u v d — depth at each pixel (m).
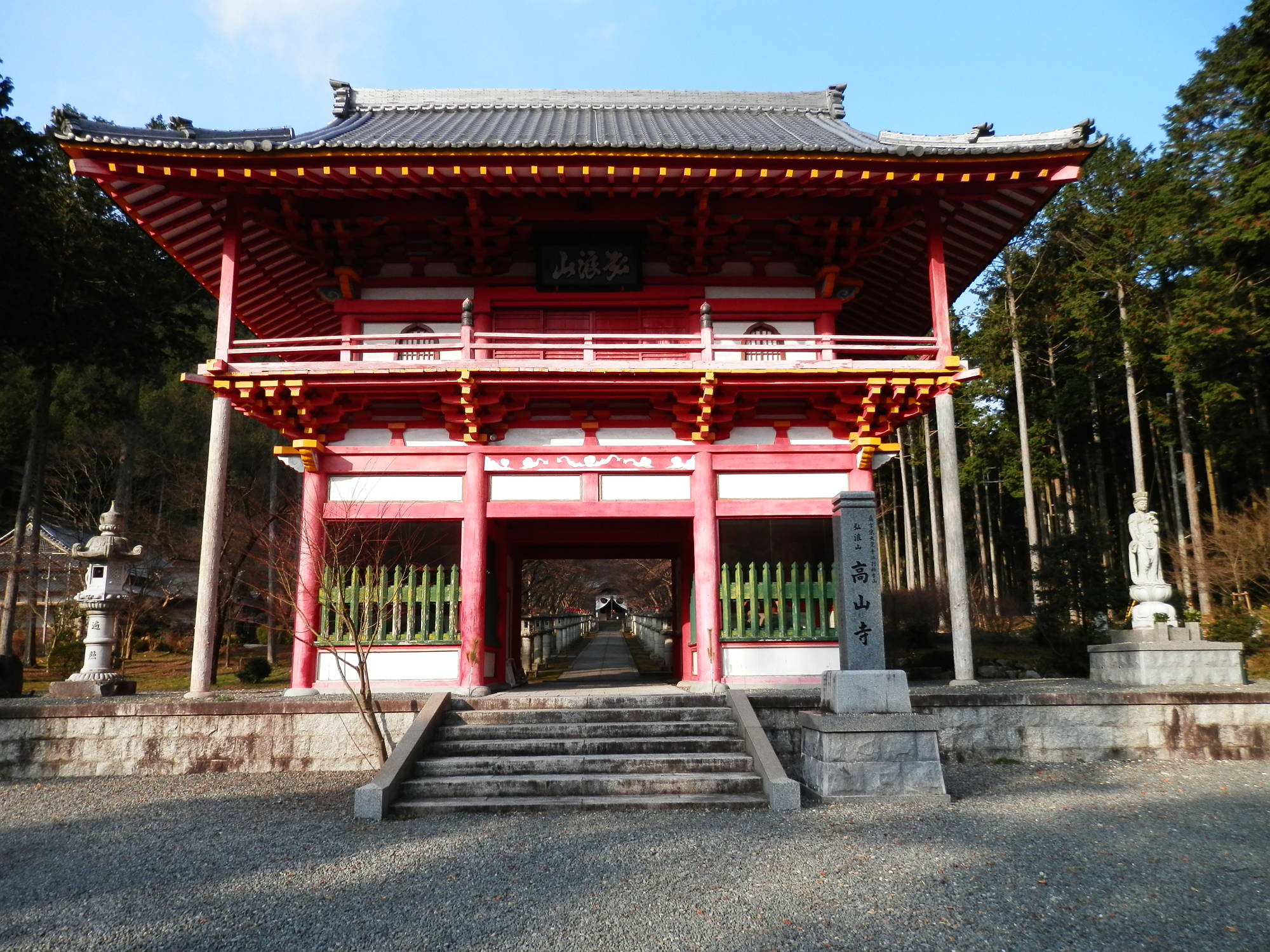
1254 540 23.66
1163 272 30.81
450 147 12.27
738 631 13.84
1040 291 37.94
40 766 11.63
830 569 14.80
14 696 17.03
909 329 20.66
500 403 13.90
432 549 15.73
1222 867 7.00
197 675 13.62
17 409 35.59
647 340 14.70
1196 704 12.23
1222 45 30.00
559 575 46.12
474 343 14.91
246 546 29.78
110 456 37.50
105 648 16.12
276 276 17.23
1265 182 23.23
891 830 8.34
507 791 9.82
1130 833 8.15
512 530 18.28
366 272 15.62
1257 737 12.14
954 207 15.34
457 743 10.95
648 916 5.91
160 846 8.05
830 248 15.12
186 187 13.23
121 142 12.14
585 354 13.67
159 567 33.69
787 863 7.19
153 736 11.85
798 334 15.43
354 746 11.93
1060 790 10.26
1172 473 34.53
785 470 14.34
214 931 5.73
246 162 12.51
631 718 11.80
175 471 36.03
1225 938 5.46
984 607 32.72
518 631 19.66
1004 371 37.44
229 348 13.17
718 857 7.38
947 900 6.20
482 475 14.08
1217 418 29.80
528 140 14.64
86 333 23.00
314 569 13.59
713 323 15.49
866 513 10.88
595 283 15.27
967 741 12.04
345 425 14.21
